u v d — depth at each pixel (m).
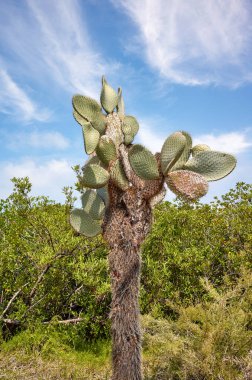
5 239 6.13
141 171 3.03
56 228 6.31
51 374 4.39
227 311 4.43
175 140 3.02
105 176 3.12
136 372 3.09
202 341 4.07
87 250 6.06
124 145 3.54
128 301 3.15
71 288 6.09
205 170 3.33
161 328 4.31
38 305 5.74
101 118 3.46
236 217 7.72
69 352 5.08
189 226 7.18
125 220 3.23
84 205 3.84
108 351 5.18
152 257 6.57
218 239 7.12
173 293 5.93
